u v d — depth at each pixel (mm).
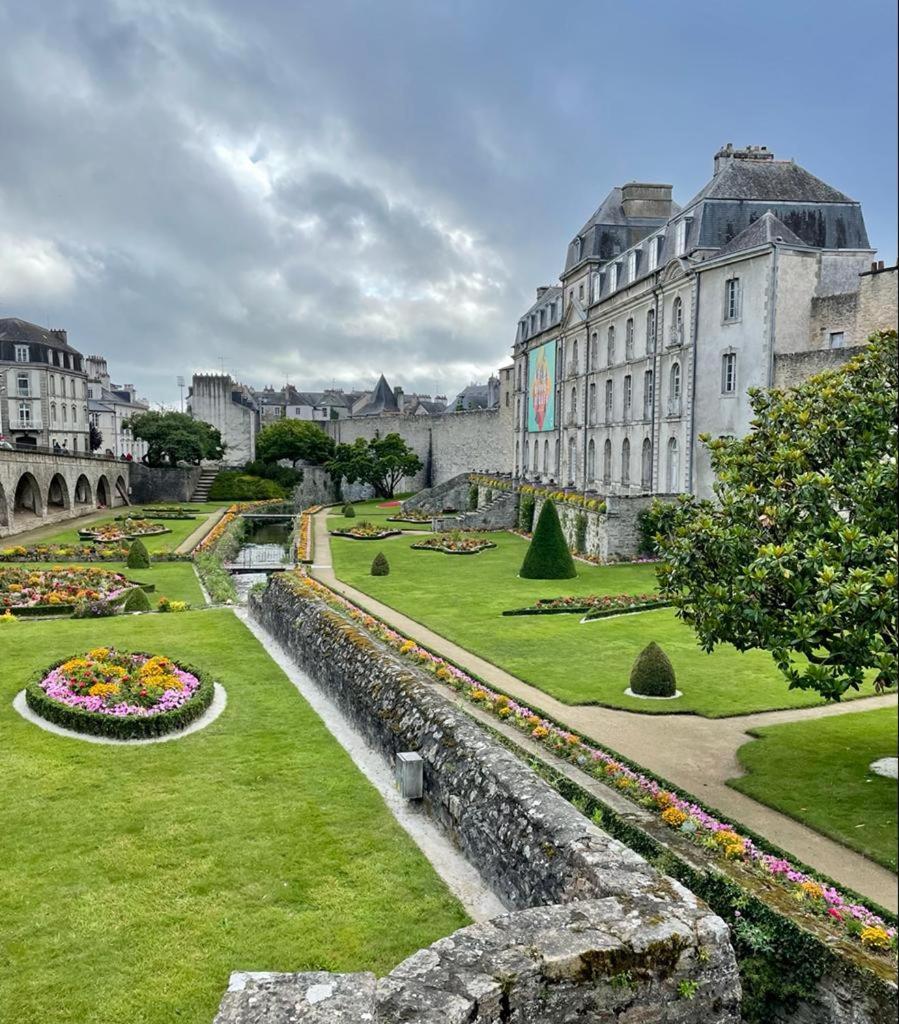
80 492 58844
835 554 10555
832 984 6516
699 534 12789
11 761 11531
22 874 8555
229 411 90250
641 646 20625
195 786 10859
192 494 73562
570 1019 5406
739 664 18812
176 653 17953
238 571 37156
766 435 13445
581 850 7199
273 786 10922
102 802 10312
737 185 36062
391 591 29453
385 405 115750
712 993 5863
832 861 9562
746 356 32375
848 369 13195
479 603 26969
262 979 5203
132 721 12500
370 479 80438
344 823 9875
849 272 32812
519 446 67938
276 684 15797
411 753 10531
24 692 14648
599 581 31719
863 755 12992
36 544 40844
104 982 6906
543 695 16438
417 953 5508
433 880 8609
